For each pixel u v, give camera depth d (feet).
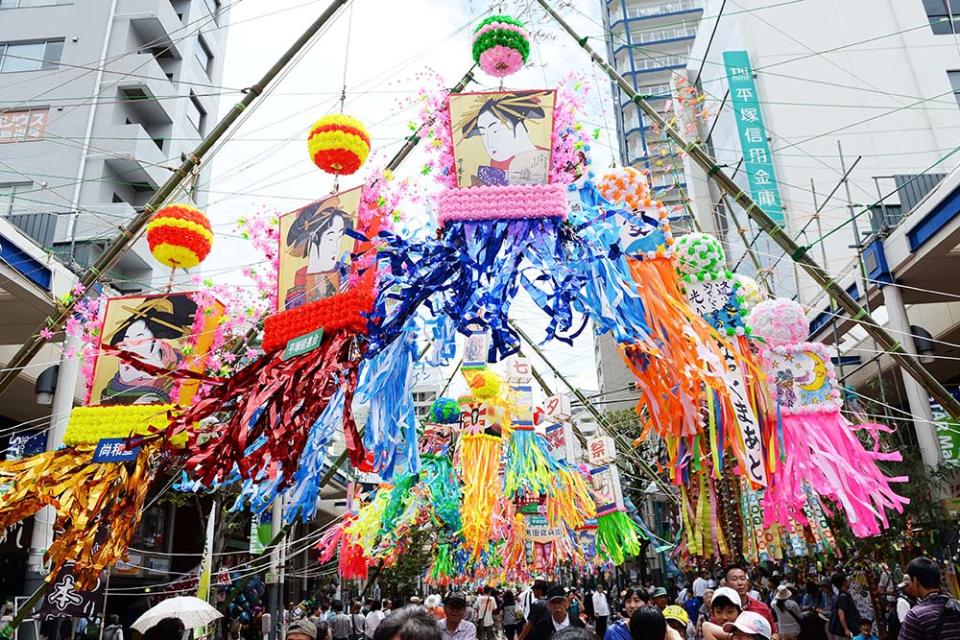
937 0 60.39
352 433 15.33
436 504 40.60
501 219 15.84
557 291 15.96
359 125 18.04
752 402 18.35
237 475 19.01
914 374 21.61
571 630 8.72
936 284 39.32
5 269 31.71
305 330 16.49
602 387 108.88
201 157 22.75
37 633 29.76
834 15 60.49
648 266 17.42
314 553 87.15
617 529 40.06
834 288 21.85
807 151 57.11
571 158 16.39
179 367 19.51
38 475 18.83
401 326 16.20
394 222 17.25
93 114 66.95
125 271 65.57
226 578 41.98
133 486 18.84
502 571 45.78
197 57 82.74
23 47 69.36
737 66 59.72
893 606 30.35
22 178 63.00
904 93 57.88
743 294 20.93
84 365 20.12
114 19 71.36
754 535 22.30
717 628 14.34
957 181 34.27
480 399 38.06
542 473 40.32
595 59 24.06
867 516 17.42
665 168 37.47
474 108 16.60
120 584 54.75
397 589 76.64
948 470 34.12
